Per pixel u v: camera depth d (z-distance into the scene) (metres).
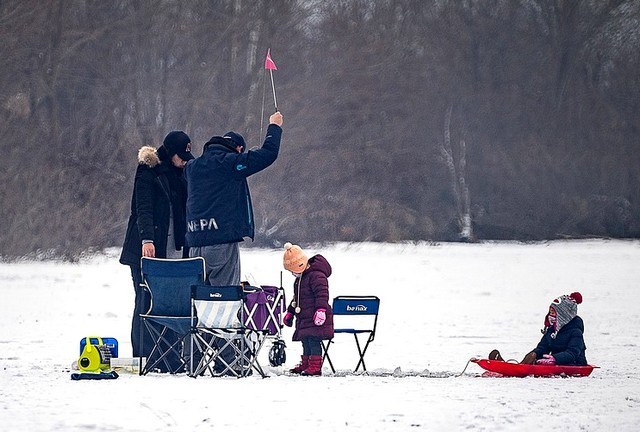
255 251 143.62
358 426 21.02
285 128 170.25
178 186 32.84
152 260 29.39
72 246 115.31
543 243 189.38
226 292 28.78
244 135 167.00
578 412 23.00
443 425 21.20
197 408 22.97
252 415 22.12
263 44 173.50
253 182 161.38
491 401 24.39
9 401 23.89
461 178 199.38
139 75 161.00
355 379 28.73
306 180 169.00
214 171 30.83
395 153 187.12
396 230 165.62
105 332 45.62
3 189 121.69
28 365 32.91
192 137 166.00
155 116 163.00
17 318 52.22
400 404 23.73
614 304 63.50
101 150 140.88
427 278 87.94
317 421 21.52
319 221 160.88
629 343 42.56
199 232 30.95
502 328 48.84
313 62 182.25
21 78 148.38
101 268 100.38
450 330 47.62
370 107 185.00
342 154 177.25
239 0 172.38
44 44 152.00
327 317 30.31
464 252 145.62
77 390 25.83
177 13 166.88
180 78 165.62
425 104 199.50
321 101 177.88
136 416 21.86
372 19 194.75
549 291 74.25
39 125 145.62
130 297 66.19
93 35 154.75
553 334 31.64
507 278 89.12
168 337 31.81
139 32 161.75
